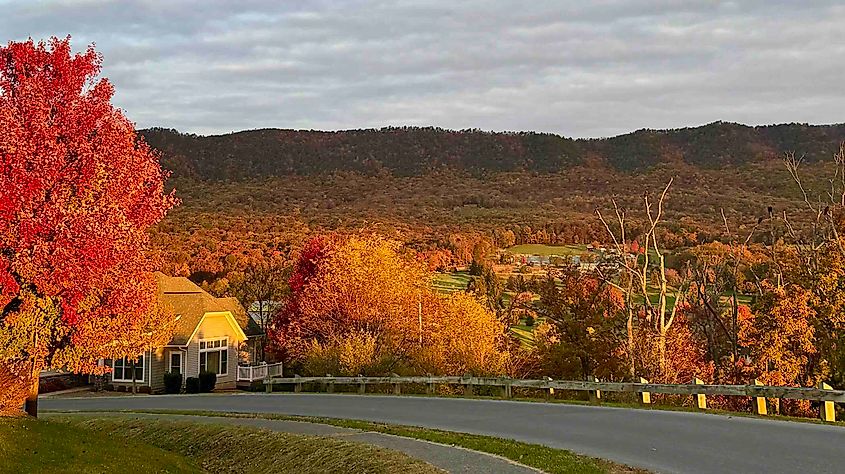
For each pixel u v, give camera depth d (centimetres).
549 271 4872
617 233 4688
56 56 1752
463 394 3012
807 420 1781
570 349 4306
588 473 1209
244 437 2006
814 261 3462
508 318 5166
